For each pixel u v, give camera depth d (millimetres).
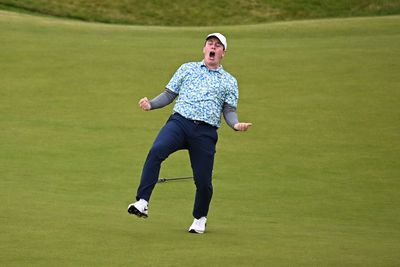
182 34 89125
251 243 27594
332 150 50250
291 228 32281
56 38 79562
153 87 64188
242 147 50625
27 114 56375
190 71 29797
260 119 56719
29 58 70250
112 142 50656
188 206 37188
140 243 26672
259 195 40344
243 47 80000
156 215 34156
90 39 80375
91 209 34281
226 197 39656
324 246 27438
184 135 29375
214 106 29516
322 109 59250
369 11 127125
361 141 52281
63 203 35562
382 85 65125
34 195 37344
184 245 26641
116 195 38906
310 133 53844
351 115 57969
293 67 70625
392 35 88500
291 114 58062
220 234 29484
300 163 47406
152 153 28922
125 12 119875
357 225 34062
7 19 88438
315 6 128500
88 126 54062
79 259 23656
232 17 123562
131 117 56625
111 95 61656
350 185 43094
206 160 29484
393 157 49000
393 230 32938
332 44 81875
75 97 60938
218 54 29688
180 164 46781
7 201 35000
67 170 44062
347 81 66375
